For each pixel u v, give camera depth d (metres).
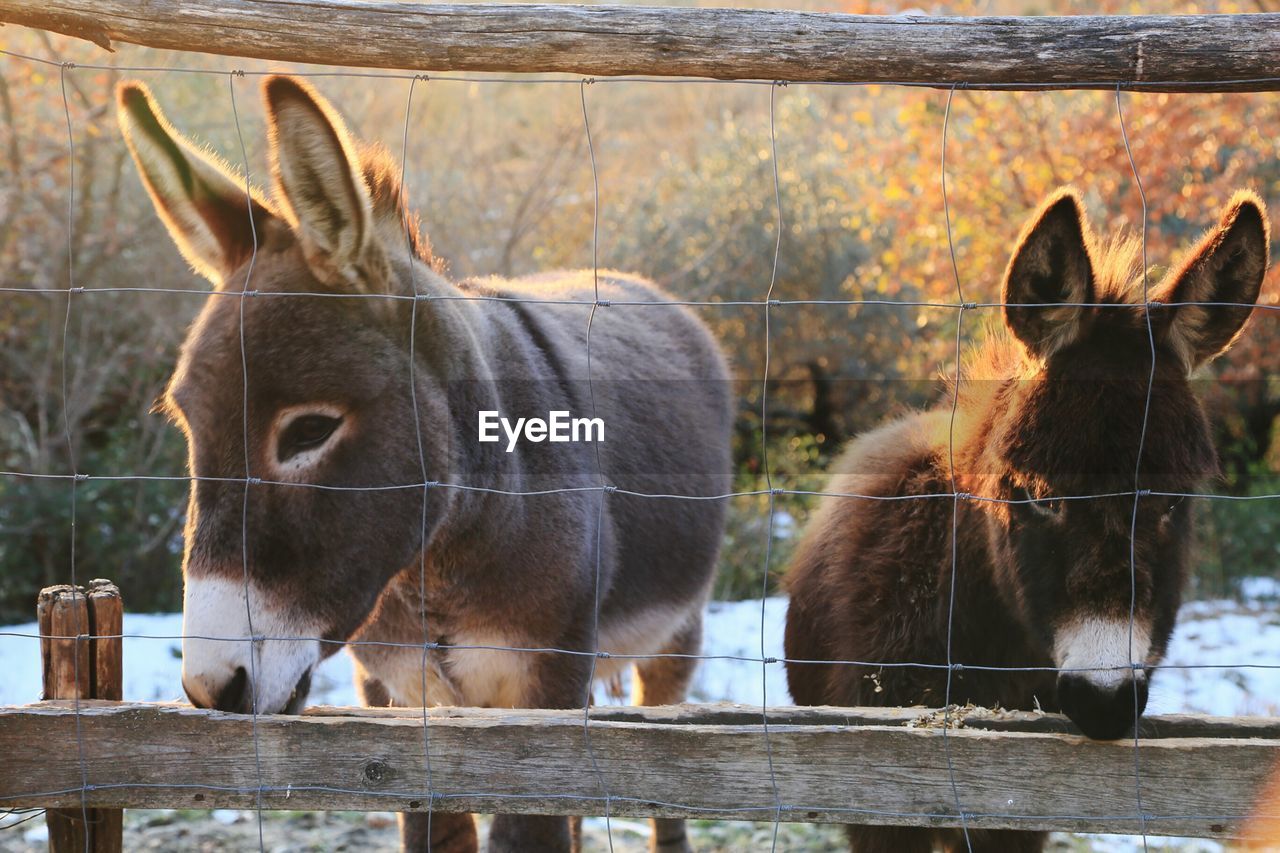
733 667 6.62
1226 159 9.08
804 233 11.09
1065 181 8.11
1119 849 4.32
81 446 8.38
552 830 3.05
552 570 3.13
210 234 2.71
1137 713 2.12
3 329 8.78
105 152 9.80
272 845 4.42
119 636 2.51
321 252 2.54
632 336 4.30
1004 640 2.78
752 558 8.83
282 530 2.40
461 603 3.06
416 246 3.10
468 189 10.92
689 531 4.16
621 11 2.27
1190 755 2.17
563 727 2.28
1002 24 2.22
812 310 10.95
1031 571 2.31
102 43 2.33
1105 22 2.20
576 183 11.49
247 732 2.30
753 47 2.24
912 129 8.57
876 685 2.83
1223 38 2.16
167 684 6.31
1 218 8.71
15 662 6.58
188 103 10.04
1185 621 7.63
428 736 2.29
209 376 2.44
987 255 8.39
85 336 8.55
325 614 2.47
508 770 2.29
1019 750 2.21
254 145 10.05
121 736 2.33
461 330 2.91
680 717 2.44
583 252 10.84
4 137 9.06
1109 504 2.20
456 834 3.28
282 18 2.27
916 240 8.84
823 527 3.32
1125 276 2.58
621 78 2.32
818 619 3.17
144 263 9.31
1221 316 2.38
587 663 3.29
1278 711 5.71
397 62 2.30
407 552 2.64
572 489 3.00
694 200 11.66
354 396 2.51
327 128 2.44
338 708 2.44
